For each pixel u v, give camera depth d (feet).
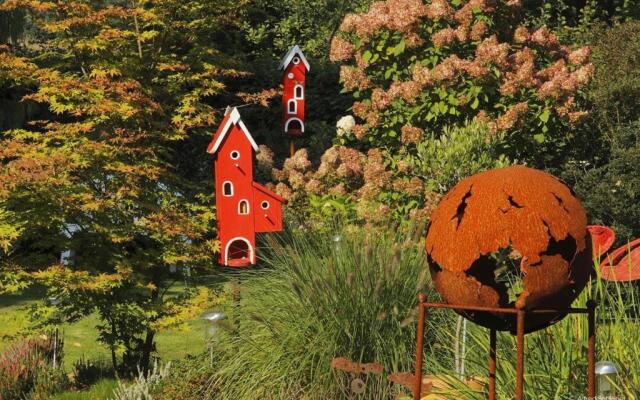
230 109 29.55
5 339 32.65
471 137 35.12
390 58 41.78
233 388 24.88
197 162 59.82
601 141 41.19
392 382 23.76
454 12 40.83
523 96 39.22
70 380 31.40
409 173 35.81
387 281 25.21
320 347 24.38
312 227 31.81
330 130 60.08
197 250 31.89
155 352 34.06
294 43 70.64
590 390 14.85
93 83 31.78
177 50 39.24
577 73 38.65
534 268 13.74
